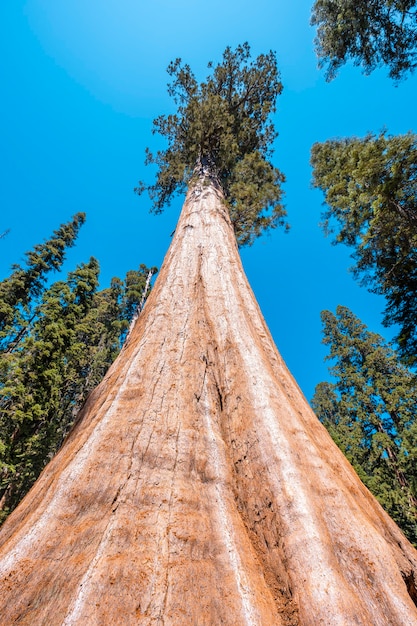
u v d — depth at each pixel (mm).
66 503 2404
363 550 2291
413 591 2361
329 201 11258
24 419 15984
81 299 24953
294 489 2648
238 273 6477
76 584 1849
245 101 18328
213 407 3689
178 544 2225
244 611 1875
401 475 23344
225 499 2744
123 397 3455
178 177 14297
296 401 4086
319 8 12992
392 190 8781
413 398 24500
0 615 1715
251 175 13742
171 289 5641
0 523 15875
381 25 11883
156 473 2742
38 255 26609
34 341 17781
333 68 14109
